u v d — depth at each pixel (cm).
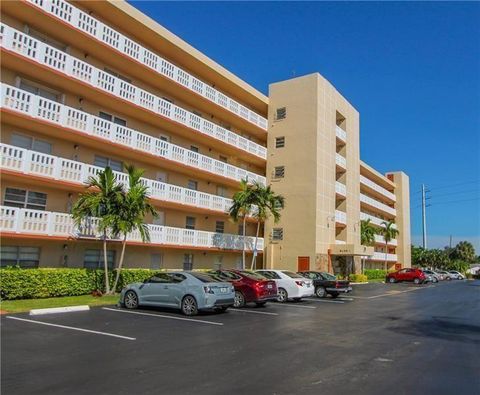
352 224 4453
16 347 947
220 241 3228
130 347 984
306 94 3825
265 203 3123
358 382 751
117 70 2684
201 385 702
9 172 1870
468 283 6012
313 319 1577
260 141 4131
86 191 2184
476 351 1058
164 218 3011
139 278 2358
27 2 1998
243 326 1350
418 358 960
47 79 2183
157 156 2716
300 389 698
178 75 2948
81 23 2269
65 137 2273
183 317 1516
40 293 1875
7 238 1998
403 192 7838
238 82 3628
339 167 4222
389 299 2667
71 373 751
